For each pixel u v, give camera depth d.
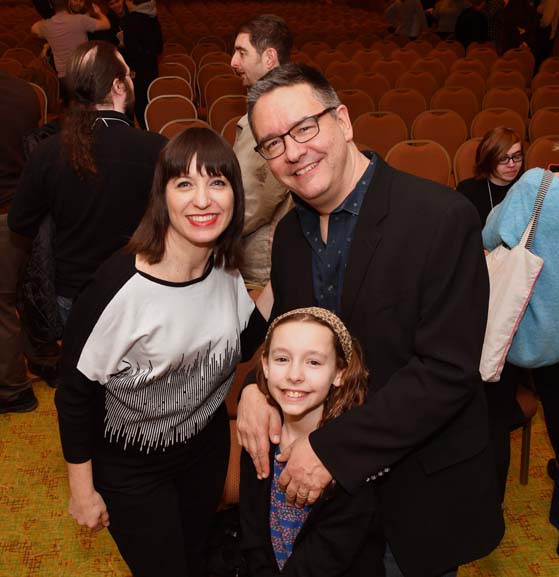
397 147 4.04
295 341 1.26
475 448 1.35
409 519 1.36
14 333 2.84
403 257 1.20
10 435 2.84
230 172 1.28
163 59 7.59
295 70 1.19
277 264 1.47
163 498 1.54
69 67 1.99
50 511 2.44
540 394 2.26
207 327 1.40
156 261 1.27
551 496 2.55
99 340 1.29
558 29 9.03
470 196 3.29
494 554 2.29
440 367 1.17
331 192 1.23
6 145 2.55
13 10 14.40
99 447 1.48
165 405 1.43
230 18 12.98
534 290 1.82
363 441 1.19
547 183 1.75
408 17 10.38
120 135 2.00
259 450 1.38
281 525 1.41
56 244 2.17
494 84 6.79
